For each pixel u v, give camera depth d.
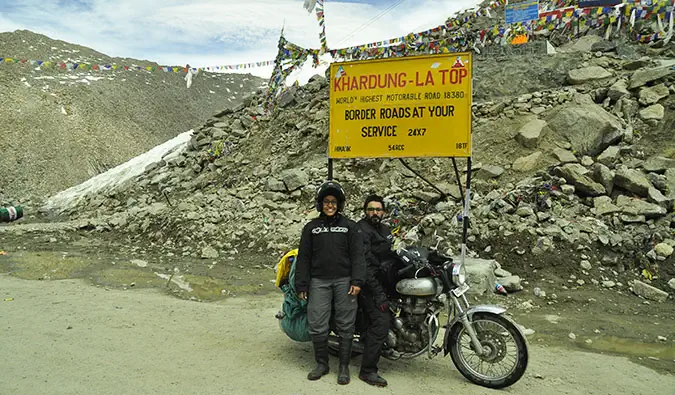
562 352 5.17
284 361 4.52
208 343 4.94
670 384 4.37
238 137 17.73
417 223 9.42
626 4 7.78
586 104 11.48
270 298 7.10
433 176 11.05
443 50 9.41
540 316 6.35
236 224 10.97
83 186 19.38
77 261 9.22
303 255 4.29
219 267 8.95
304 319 4.50
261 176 13.83
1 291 6.79
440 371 4.50
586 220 8.32
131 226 12.16
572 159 10.04
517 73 13.67
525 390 4.12
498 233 8.32
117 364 4.23
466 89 5.74
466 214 5.46
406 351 4.32
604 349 5.31
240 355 4.63
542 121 11.14
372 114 6.05
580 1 8.58
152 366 4.23
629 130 10.51
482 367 4.52
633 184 8.77
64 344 4.66
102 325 5.32
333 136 6.21
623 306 6.66
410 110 5.93
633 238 7.86
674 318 6.28
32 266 8.73
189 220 11.31
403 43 9.62
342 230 4.26
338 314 4.20
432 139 5.83
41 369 4.05
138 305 6.29
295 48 10.18
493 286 7.22
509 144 11.12
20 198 20.59
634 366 4.80
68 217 15.89
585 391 4.14
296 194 11.84
